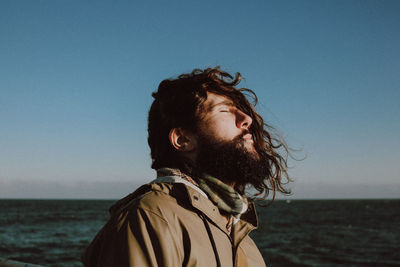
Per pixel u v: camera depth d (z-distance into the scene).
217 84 1.27
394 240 33.38
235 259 1.08
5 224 49.25
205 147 1.18
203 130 1.20
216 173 1.17
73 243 28.97
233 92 1.30
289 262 21.72
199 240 0.96
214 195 1.13
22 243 28.64
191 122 1.21
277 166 1.47
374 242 31.77
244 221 1.28
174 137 1.22
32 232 38.22
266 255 24.22
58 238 32.69
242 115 1.25
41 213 79.75
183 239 0.95
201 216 1.03
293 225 50.75
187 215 0.99
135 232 0.89
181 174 1.13
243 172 1.18
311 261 22.09
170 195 1.03
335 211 96.75
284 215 77.62
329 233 39.53
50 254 23.25
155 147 1.30
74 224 50.53
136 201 0.99
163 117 1.26
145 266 0.85
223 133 1.20
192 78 1.28
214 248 0.99
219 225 1.05
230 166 1.17
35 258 21.64
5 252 23.73
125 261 0.85
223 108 1.24
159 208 0.95
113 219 0.97
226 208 1.14
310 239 33.84
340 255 24.44
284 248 27.69
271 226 48.91
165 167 1.23
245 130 1.26
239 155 1.18
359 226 49.44
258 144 1.38
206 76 1.28
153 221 0.92
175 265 0.90
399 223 54.66
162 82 1.32
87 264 0.98
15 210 93.25
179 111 1.22
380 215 77.00
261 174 1.24
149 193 1.01
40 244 28.09
